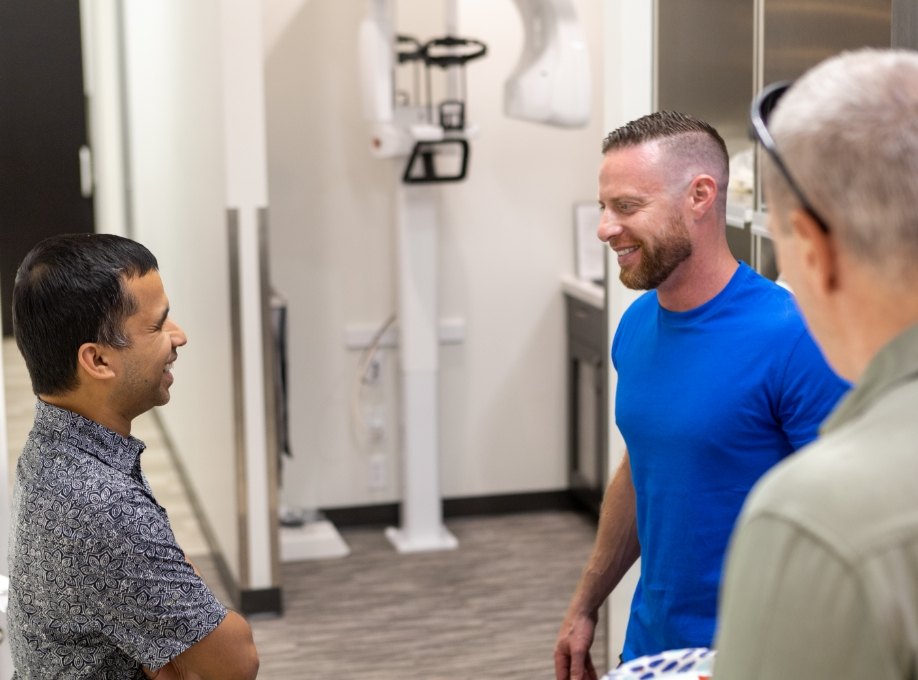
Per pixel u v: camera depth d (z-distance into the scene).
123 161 6.84
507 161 5.06
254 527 4.18
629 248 1.80
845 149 0.85
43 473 1.55
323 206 4.88
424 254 4.75
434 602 4.36
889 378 0.86
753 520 0.86
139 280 1.59
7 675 2.69
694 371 1.80
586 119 4.23
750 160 2.49
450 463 5.21
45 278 1.55
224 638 1.59
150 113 5.70
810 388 1.71
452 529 5.11
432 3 4.89
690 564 1.83
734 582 0.86
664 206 1.77
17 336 1.59
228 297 4.08
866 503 0.80
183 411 5.41
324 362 4.97
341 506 5.09
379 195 4.91
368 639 4.05
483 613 4.25
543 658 3.89
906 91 0.85
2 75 7.34
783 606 0.82
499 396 5.22
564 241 5.16
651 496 1.87
